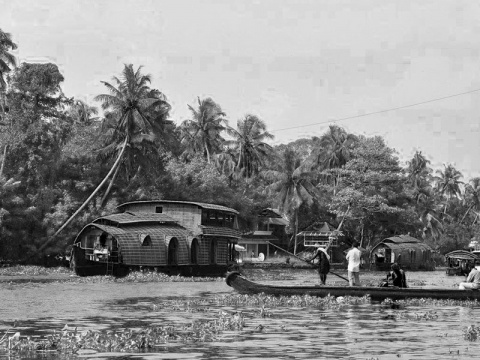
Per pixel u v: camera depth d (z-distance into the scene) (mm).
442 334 20188
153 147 74438
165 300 32219
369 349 17297
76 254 52844
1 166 66375
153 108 74375
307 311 26906
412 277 72750
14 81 67250
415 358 16031
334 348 17438
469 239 136375
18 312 26062
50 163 68625
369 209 94875
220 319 22531
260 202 97375
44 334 19891
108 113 75625
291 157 101500
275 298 31250
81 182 71500
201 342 18328
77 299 32438
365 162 97625
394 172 99625
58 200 70875
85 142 75500
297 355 16328
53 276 53156
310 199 100062
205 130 103750
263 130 107750
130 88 71688
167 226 58406
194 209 59656
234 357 16016
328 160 118875
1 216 62062
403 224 100625
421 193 129500
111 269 53500
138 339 17828
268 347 17531
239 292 33594
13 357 15969
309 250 104062
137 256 53969
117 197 74812
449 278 70625
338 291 32031
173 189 79125
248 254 104625
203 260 59375
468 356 16344
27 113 66250
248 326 21891
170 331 20156
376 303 30688
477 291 31281
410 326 22125
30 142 66938
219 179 83438
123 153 71188
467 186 163125
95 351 16812
